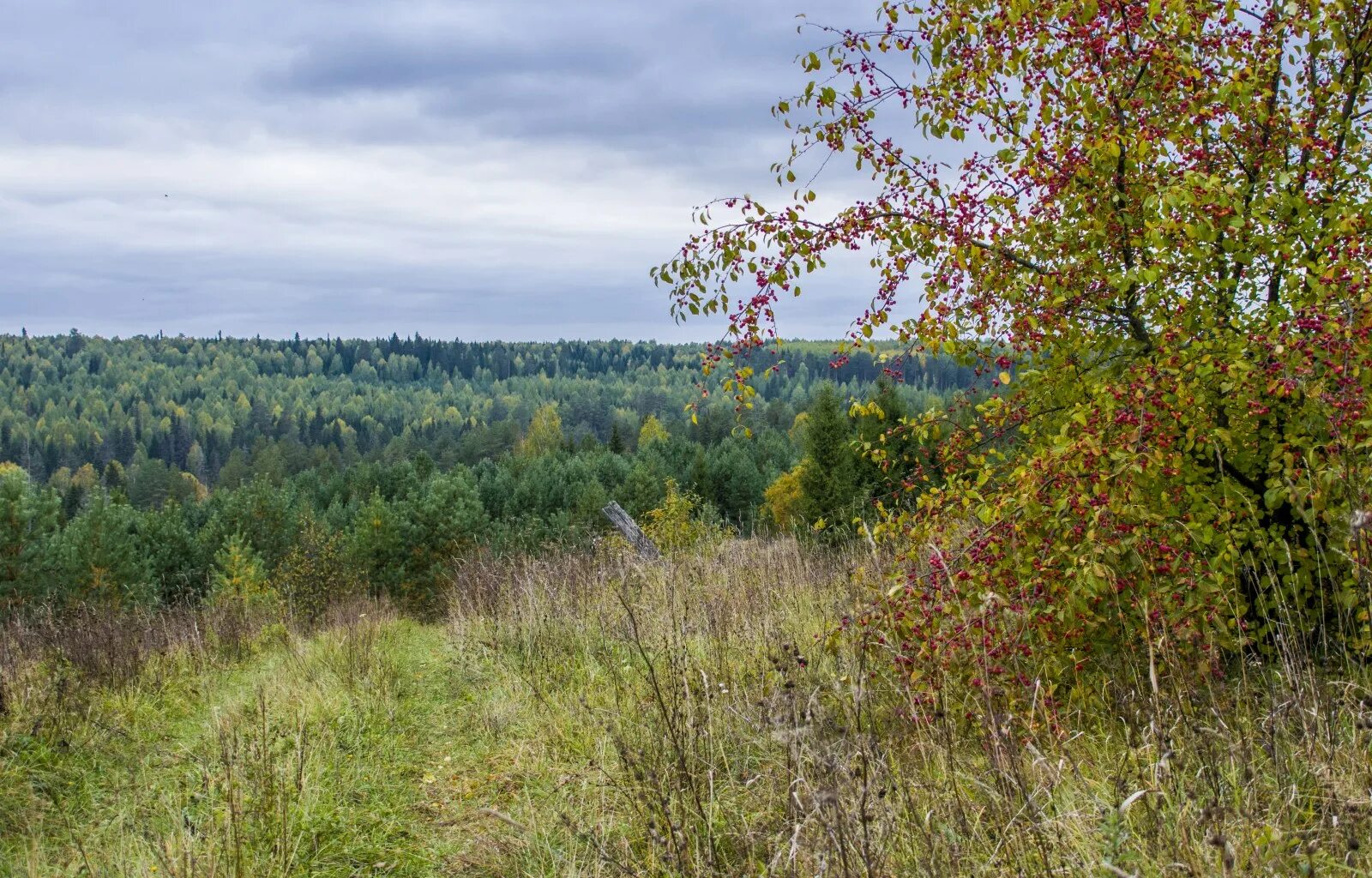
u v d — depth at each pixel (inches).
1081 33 186.9
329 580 1061.1
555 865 147.3
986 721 137.3
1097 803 118.8
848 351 207.2
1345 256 161.5
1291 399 171.3
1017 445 207.5
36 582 1128.2
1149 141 173.8
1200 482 191.6
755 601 285.3
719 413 4252.0
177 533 1547.7
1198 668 149.4
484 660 299.3
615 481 2605.8
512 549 516.7
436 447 5447.8
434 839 169.3
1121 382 177.8
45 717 220.7
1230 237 184.5
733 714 185.5
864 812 108.3
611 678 244.7
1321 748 121.3
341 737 222.8
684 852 132.7
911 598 164.9
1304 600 175.9
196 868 140.0
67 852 163.5
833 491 1072.8
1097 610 178.1
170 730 239.6
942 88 204.2
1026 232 198.5
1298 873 98.9
